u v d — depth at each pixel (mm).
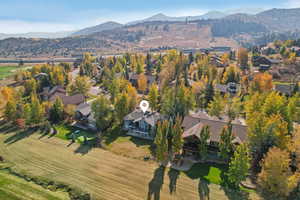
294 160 37188
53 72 101062
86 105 65688
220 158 42656
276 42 165500
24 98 84125
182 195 32812
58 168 39531
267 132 38281
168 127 45156
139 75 103188
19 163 41125
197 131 43875
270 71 104000
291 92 73438
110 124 58094
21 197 32406
